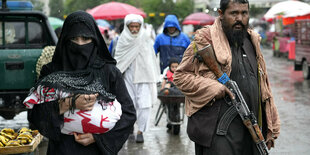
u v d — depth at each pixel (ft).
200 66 13.52
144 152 23.47
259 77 13.51
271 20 124.57
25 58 26.21
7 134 15.26
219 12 13.65
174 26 31.63
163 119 32.71
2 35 27.94
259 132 13.01
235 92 13.00
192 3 152.46
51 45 28.25
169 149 24.09
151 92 25.57
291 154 22.95
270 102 13.67
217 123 13.29
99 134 11.06
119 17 71.61
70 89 10.70
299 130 28.35
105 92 10.98
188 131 13.91
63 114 10.82
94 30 11.05
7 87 26.20
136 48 25.17
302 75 60.54
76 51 10.93
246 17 13.25
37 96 10.95
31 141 14.60
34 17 28.12
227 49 13.25
